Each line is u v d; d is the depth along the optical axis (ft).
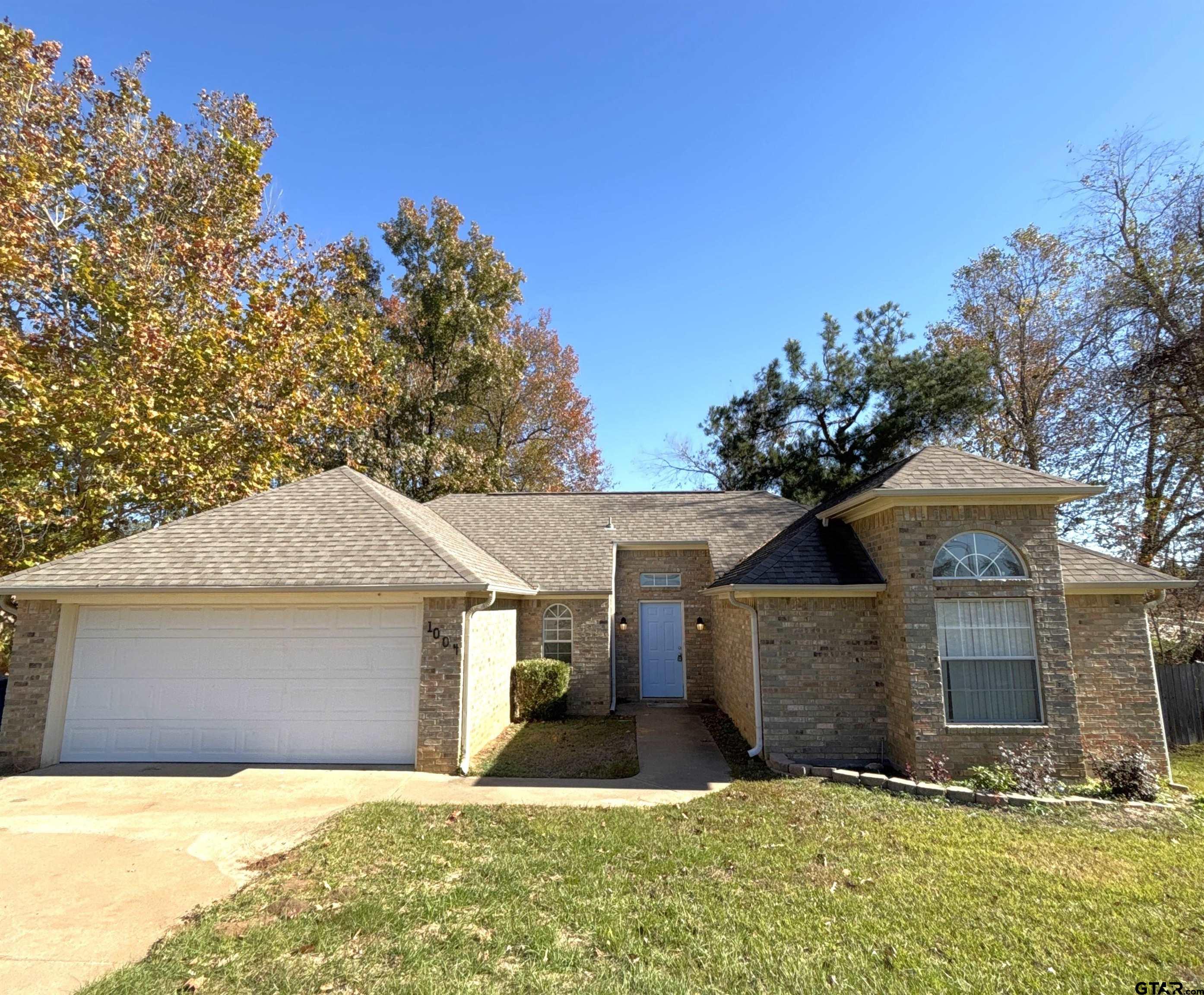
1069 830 20.83
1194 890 16.16
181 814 22.07
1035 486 27.09
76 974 12.13
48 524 46.11
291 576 29.09
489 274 97.86
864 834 20.18
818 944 13.34
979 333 82.33
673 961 12.60
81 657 29.99
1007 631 27.61
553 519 57.06
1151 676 29.14
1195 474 49.75
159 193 58.70
